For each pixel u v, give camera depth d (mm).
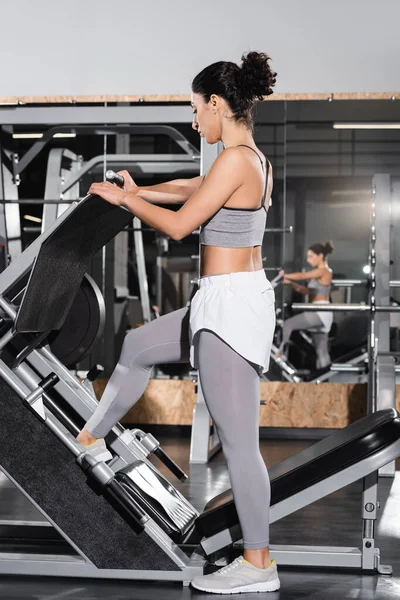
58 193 5973
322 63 5820
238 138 2314
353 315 6145
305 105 6074
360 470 2451
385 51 5797
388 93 5824
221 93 2285
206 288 2285
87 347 2850
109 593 2355
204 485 4184
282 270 6152
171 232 2195
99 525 2426
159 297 6195
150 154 5926
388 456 2453
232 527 2488
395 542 3006
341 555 2586
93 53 5793
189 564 2424
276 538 3041
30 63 5824
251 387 2291
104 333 6219
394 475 4543
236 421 2279
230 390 2270
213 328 2246
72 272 2473
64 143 5980
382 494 3994
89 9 5777
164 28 5754
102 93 5809
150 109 5098
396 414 2506
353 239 6090
